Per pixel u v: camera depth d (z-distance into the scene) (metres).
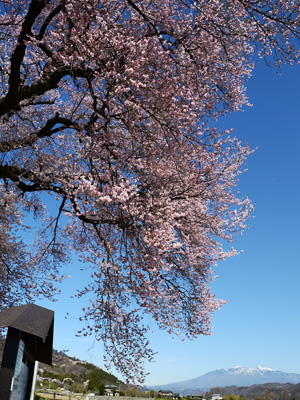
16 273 9.61
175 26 7.31
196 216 9.40
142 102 6.88
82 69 6.76
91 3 6.42
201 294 9.41
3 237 8.06
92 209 6.77
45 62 8.18
